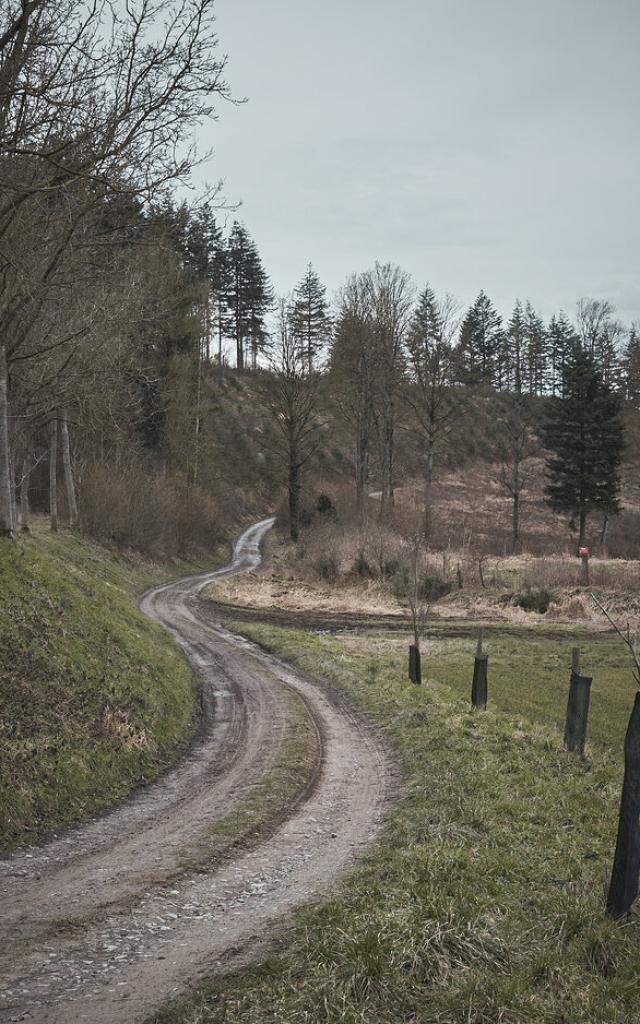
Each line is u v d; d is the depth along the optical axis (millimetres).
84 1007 6012
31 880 8680
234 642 26938
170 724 15828
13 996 6164
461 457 81812
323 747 15219
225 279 102562
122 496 44312
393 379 52000
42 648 14797
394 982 6090
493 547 53875
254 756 14477
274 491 85562
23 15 10656
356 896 7945
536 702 19500
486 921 7047
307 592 39375
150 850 9812
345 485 68250
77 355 22297
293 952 6699
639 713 7531
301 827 10750
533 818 10414
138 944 7148
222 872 9070
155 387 45625
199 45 11961
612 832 9875
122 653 17578
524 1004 5844
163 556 47812
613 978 6383
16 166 13234
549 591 35625
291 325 56719
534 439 84750
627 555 54281
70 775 11672
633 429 80250
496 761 13172
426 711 16875
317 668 22500
